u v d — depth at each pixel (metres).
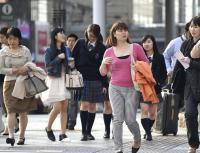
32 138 27.02
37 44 80.00
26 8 80.88
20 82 23.62
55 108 25.05
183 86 20.88
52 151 22.67
